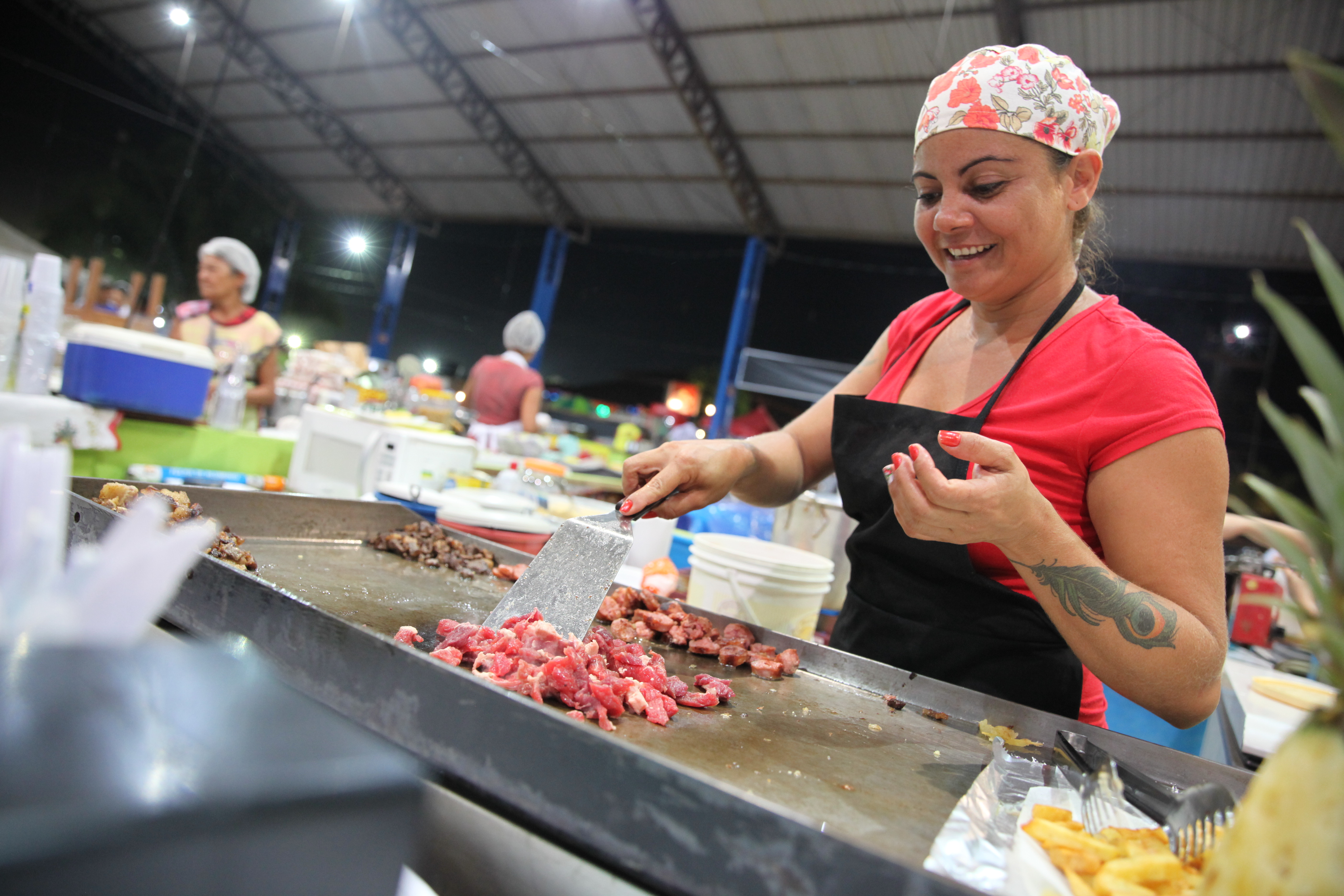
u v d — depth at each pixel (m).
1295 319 0.57
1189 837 0.89
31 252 7.21
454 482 3.31
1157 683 1.22
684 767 0.81
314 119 17.25
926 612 1.58
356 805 0.47
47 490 0.55
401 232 20.03
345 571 1.78
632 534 1.54
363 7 13.19
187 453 3.13
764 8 10.16
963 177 1.44
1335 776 0.53
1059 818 0.94
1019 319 1.60
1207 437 1.29
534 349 5.71
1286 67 8.12
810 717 1.38
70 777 0.40
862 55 10.18
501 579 1.94
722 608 2.01
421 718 0.93
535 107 14.16
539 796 0.85
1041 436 1.43
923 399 1.73
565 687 1.22
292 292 21.66
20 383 2.65
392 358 21.36
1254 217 10.22
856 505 1.72
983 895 0.67
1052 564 1.21
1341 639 0.56
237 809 0.42
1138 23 8.38
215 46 15.91
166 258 18.30
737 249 15.63
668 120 12.80
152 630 1.21
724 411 14.03
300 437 3.40
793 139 12.14
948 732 1.39
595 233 17.36
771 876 0.73
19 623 0.52
